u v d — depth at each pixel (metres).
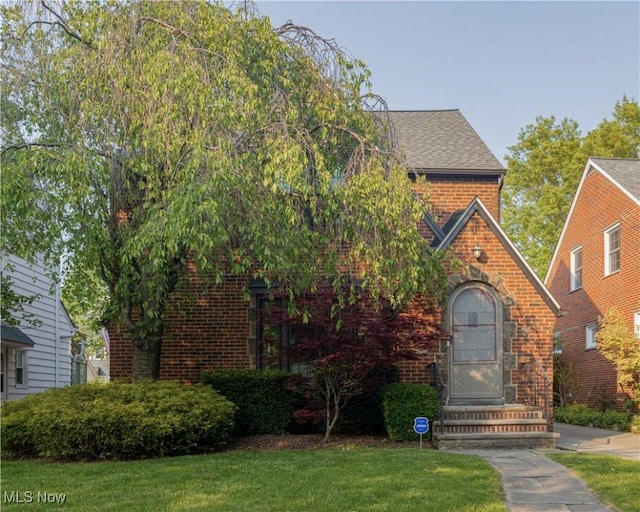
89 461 10.85
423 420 12.12
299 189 9.98
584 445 13.84
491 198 17.16
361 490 8.14
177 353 15.36
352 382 12.76
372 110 12.41
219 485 8.48
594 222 22.83
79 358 33.84
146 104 10.20
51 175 9.91
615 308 19.72
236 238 10.79
